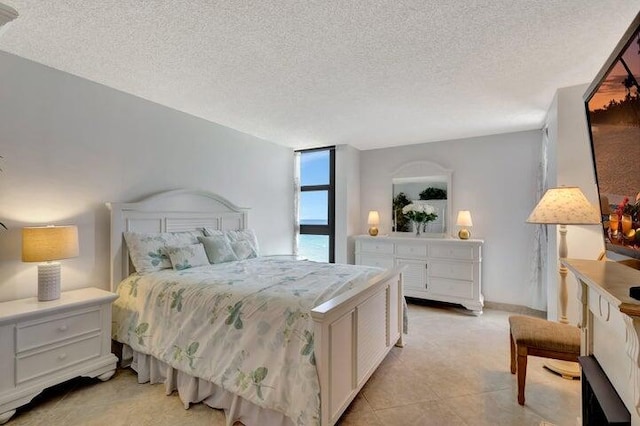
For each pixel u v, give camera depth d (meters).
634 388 0.90
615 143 1.12
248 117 3.52
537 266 3.81
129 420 1.86
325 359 1.60
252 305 1.89
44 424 1.82
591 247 2.62
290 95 2.86
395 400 2.06
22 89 2.27
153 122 3.11
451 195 4.39
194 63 2.29
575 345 1.90
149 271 2.62
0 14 1.15
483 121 3.58
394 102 3.01
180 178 3.37
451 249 4.00
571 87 2.63
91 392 2.15
